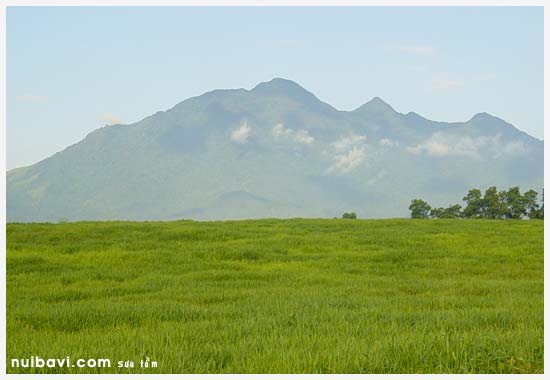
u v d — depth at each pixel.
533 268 25.77
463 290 18.58
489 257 28.55
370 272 24.84
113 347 8.88
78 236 33.75
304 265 26.52
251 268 25.83
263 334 10.42
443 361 7.82
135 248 30.56
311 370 7.66
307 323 11.56
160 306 14.52
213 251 29.33
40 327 12.42
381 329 10.75
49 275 23.20
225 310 13.88
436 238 34.53
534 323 11.15
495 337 8.79
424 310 13.66
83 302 16.52
